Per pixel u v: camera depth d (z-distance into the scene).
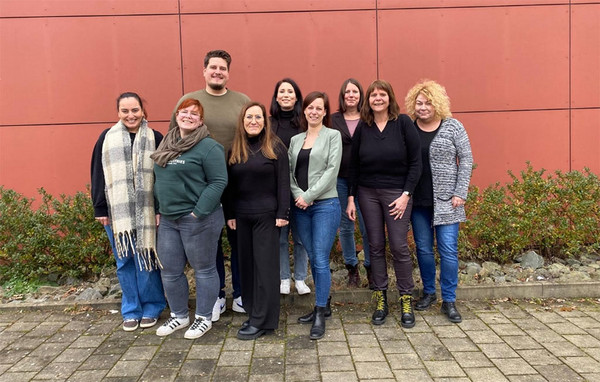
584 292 3.62
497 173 4.68
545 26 4.61
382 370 2.55
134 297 3.22
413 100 3.37
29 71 4.50
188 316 3.23
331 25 4.57
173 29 4.52
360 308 3.52
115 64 4.53
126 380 2.51
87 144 4.59
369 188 3.18
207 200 2.84
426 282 3.48
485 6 4.58
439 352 2.75
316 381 2.45
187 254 2.99
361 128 3.21
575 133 4.68
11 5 4.44
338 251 4.39
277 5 4.54
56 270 3.99
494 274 3.92
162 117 4.59
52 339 3.05
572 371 2.49
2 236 3.94
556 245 4.29
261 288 2.99
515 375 2.47
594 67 4.64
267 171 2.94
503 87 4.64
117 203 3.01
